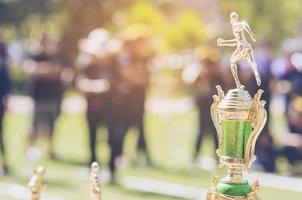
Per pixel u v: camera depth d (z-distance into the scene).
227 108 4.46
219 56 18.97
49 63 20.61
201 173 18.47
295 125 18.56
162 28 32.03
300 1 33.38
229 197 4.48
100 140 22.88
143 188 16.14
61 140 25.12
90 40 17.09
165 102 34.22
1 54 18.52
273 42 32.88
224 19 31.25
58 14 33.12
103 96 16.97
